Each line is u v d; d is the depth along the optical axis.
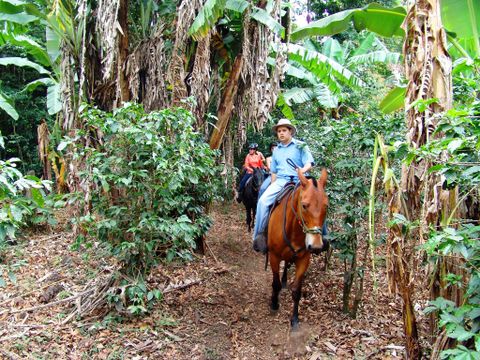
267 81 7.43
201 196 7.07
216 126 7.94
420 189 3.62
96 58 6.97
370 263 6.80
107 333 4.89
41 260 7.33
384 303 5.94
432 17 3.52
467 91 3.86
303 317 5.60
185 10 6.26
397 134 5.24
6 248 7.13
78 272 6.72
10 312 5.34
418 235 3.71
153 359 4.48
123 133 4.82
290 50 9.18
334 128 5.61
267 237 5.61
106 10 5.89
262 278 7.32
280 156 5.87
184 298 6.09
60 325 5.03
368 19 6.90
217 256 8.39
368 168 5.29
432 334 3.66
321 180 4.93
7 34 8.54
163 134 5.13
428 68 3.46
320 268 7.49
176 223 4.94
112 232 5.12
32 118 15.73
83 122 6.52
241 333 5.22
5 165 3.25
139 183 4.88
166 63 7.05
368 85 15.16
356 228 5.41
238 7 6.55
